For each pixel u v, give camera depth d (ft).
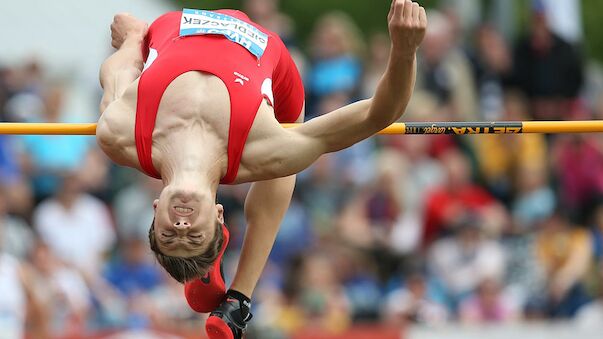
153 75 58.03
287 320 101.55
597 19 168.86
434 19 123.95
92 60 122.31
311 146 57.77
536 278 107.14
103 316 100.94
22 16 120.88
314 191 111.34
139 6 126.52
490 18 134.92
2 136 107.45
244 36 60.44
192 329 99.09
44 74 118.83
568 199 115.14
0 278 94.89
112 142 57.72
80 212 105.81
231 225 108.99
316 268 104.06
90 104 119.85
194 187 55.98
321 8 163.02
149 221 106.73
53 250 100.83
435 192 110.01
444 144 115.65
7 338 94.17
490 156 115.96
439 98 117.91
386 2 164.55
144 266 104.06
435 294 104.68
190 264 56.70
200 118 57.16
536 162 115.75
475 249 105.91
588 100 132.67
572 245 108.78
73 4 123.65
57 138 109.70
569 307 106.73
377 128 58.03
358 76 118.52
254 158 57.31
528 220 112.27
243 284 65.77
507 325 101.76
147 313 100.78
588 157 116.57
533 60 122.42
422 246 108.17
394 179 109.50
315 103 117.39
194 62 58.29
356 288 104.99
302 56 125.49
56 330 97.60
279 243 107.86
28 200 107.14
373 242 107.55
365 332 99.86
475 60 122.01
